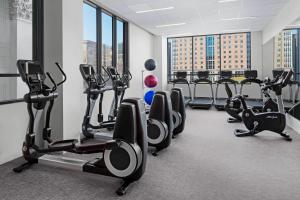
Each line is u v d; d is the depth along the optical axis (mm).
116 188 2477
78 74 4059
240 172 2873
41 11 3742
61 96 3686
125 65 7730
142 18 7281
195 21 7695
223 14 6840
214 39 10344
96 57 6098
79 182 2615
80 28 4078
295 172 2867
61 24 3646
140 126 2461
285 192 2383
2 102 3154
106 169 2527
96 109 5492
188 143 4145
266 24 8289
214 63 10422
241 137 4539
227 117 6824
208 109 8461
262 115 4488
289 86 5387
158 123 3518
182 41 10852
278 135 4672
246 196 2305
